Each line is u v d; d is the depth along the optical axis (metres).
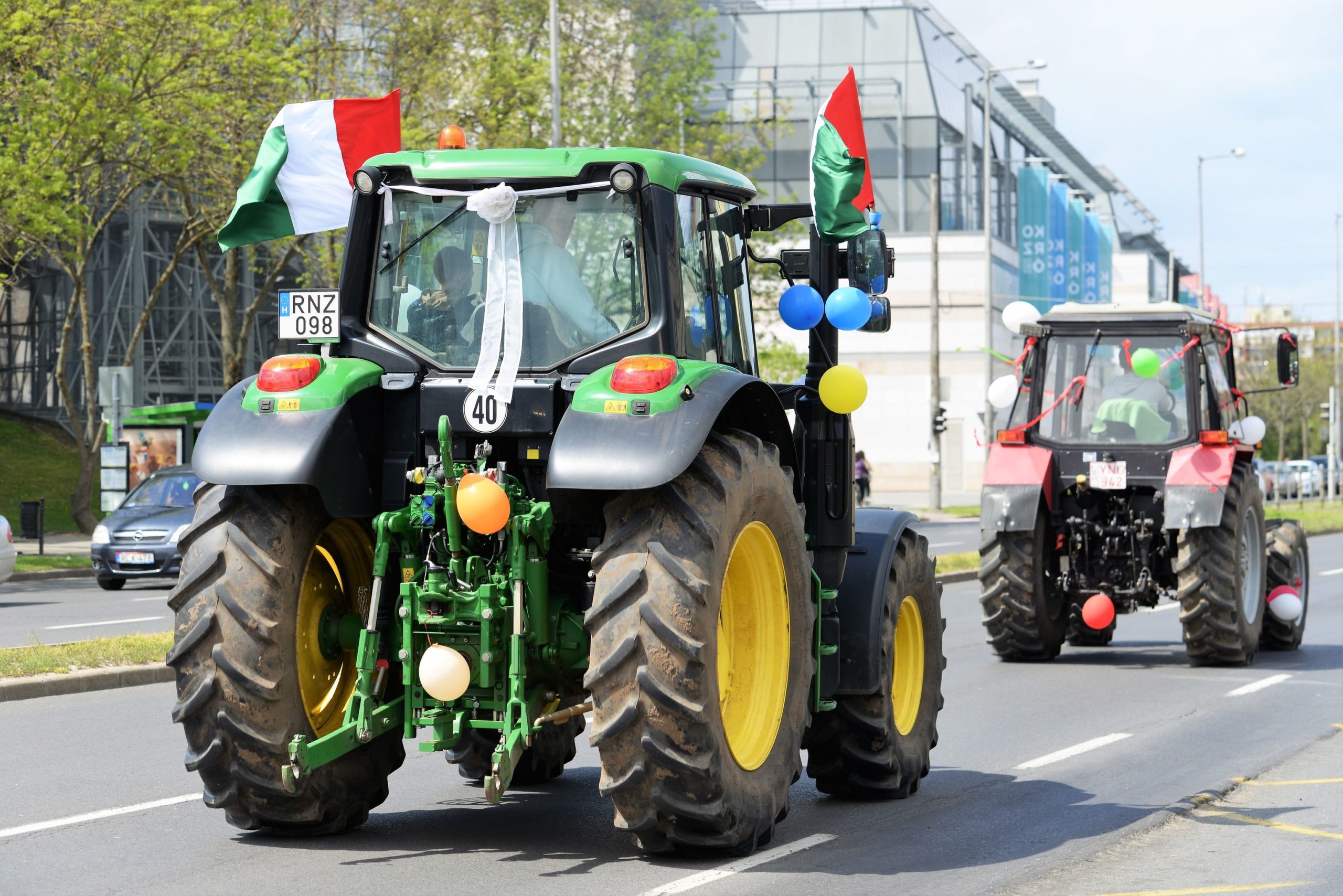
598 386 19.98
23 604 68.31
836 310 24.31
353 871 20.12
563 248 21.50
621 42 130.00
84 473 112.06
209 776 20.89
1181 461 45.34
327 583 21.86
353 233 22.06
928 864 21.11
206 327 163.62
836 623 24.27
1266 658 49.22
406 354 21.59
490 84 111.75
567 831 22.88
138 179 99.75
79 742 31.52
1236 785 27.67
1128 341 47.28
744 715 21.52
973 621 61.06
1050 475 46.97
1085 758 30.61
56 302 164.62
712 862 20.80
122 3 89.19
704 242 22.89
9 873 20.02
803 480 24.67
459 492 19.47
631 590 19.39
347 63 106.50
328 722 21.56
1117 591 46.50
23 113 87.44
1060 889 19.84
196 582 20.64
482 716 20.78
